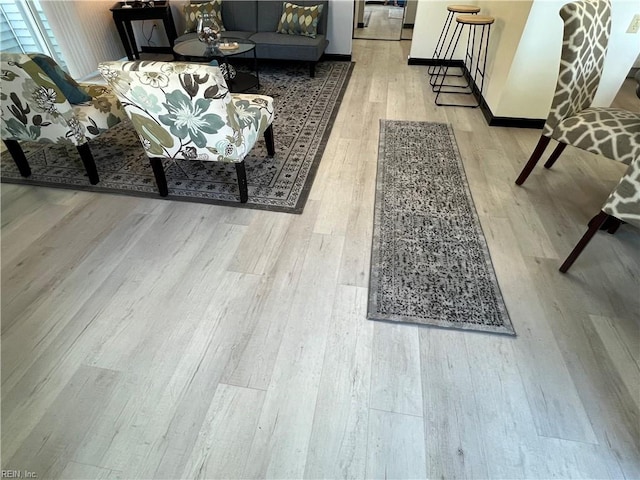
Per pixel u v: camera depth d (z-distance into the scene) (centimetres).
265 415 120
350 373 132
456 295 160
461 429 117
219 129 175
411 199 219
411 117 319
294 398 125
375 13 572
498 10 314
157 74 151
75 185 228
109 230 195
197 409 122
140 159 254
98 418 119
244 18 409
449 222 201
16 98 188
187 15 405
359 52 478
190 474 107
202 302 157
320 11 383
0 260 177
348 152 265
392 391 126
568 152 268
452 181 235
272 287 163
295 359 136
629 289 163
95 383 129
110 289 162
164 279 167
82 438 115
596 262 177
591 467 109
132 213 206
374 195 222
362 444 114
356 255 180
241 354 137
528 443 114
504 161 258
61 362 135
